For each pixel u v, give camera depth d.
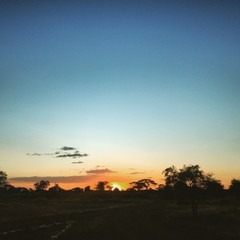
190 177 61.41
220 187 61.88
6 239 35.47
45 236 37.50
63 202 126.38
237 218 53.38
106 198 163.88
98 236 36.31
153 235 36.06
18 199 133.38
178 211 73.38
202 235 35.62
